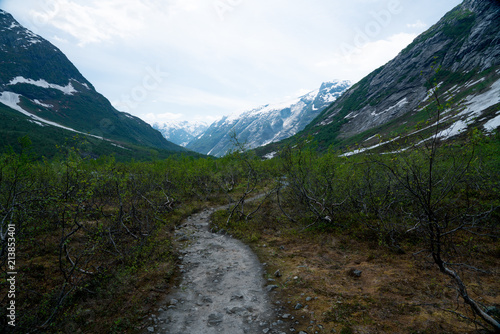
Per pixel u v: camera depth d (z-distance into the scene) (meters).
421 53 136.00
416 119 79.31
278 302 6.11
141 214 12.77
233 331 5.20
